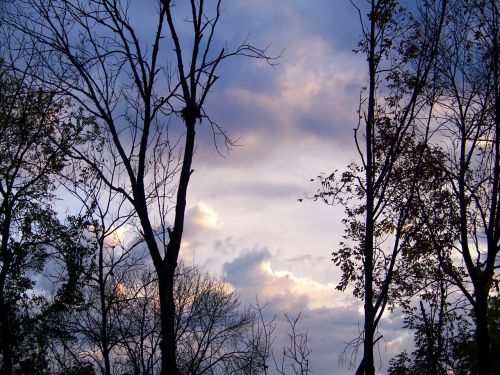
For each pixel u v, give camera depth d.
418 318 18.59
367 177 14.07
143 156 11.89
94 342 15.19
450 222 19.47
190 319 15.23
